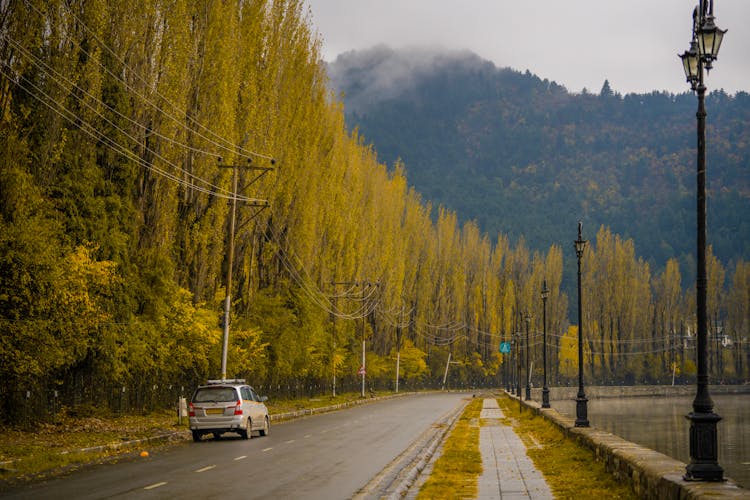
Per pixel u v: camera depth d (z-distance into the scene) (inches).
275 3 4037.9
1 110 2098.9
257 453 1873.8
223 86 3346.5
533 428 2859.3
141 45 2864.2
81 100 2475.4
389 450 1966.0
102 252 2541.8
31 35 2180.1
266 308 4220.0
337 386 6884.8
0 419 2161.7
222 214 3378.4
